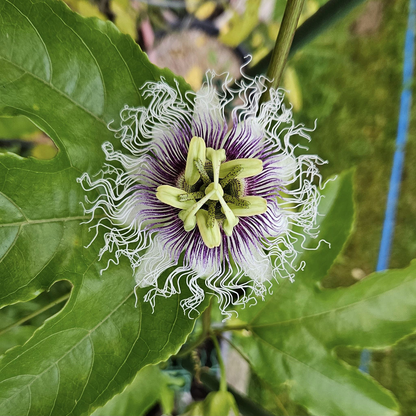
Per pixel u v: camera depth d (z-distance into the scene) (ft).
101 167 0.37
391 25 0.91
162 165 0.38
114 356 0.36
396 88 0.93
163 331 0.37
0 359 0.33
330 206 0.46
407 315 0.43
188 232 0.40
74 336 0.35
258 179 0.41
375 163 0.95
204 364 0.55
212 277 0.39
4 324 0.48
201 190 0.40
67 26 0.34
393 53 0.92
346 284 0.96
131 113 0.37
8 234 0.34
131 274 0.38
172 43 0.73
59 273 0.35
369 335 0.44
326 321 0.45
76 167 0.36
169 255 0.38
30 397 0.34
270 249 0.41
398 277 0.44
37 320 0.50
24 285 0.34
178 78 0.37
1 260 0.33
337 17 0.38
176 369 0.51
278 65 0.36
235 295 0.45
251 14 0.73
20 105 0.34
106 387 0.35
